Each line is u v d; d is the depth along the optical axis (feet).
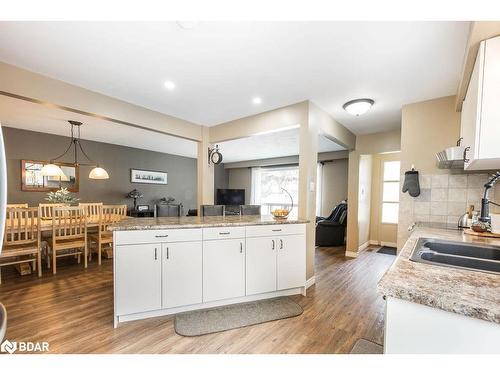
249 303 8.16
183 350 5.65
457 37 5.53
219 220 8.66
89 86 8.41
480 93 4.60
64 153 16.38
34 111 11.27
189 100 9.67
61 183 16.25
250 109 10.69
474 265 4.09
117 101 9.48
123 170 19.62
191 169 25.22
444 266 3.29
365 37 5.63
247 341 6.05
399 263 3.44
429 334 2.43
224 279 7.79
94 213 13.98
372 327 6.75
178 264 7.21
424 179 8.98
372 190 18.94
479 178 7.97
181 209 11.37
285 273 8.75
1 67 6.84
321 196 21.86
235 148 19.54
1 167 1.65
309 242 9.79
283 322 6.97
